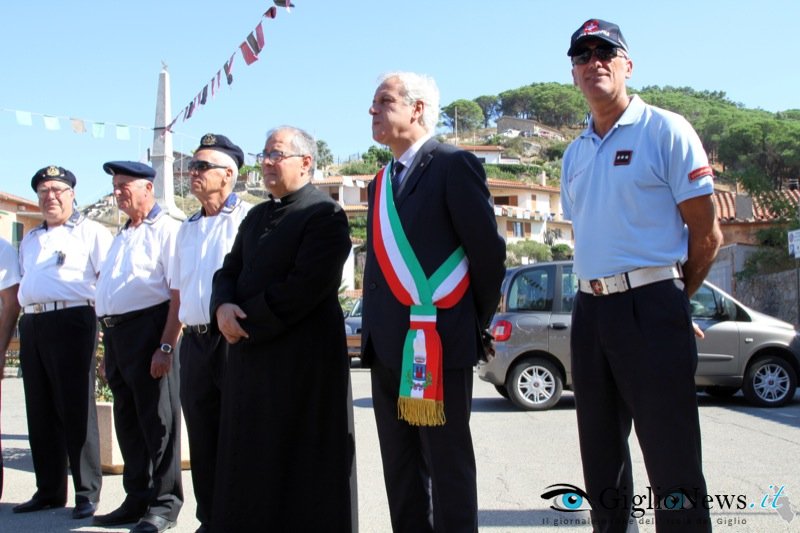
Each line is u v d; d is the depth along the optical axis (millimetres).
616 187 3283
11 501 5754
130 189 5078
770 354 9859
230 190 4797
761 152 66062
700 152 3217
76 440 5238
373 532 4664
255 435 3756
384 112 3646
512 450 7102
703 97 147000
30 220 31078
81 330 5359
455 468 3457
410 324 3496
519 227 59281
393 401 3699
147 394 4922
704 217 3195
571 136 134500
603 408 3391
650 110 3324
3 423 9766
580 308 3459
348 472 3867
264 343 3795
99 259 5500
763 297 18453
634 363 3209
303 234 3877
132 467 5059
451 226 3539
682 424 3145
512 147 112625
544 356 9836
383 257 3598
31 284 5363
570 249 60469
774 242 19453
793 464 6148
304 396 3801
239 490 3736
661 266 3223
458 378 3496
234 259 4168
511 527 4648
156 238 5078
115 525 4996
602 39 3291
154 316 4996
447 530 3422
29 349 5414
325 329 3895
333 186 53031
